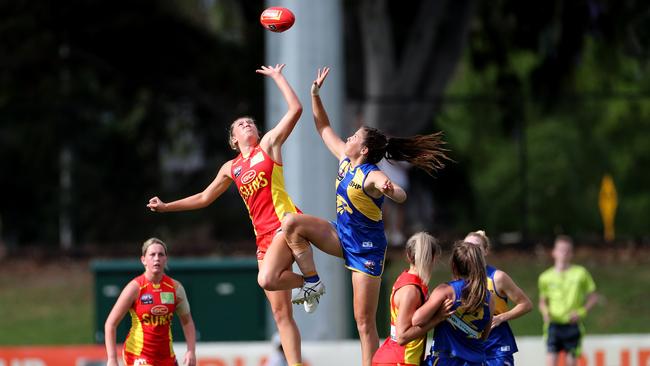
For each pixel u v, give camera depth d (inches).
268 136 1270.9
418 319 1246.3
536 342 2233.0
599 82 4429.1
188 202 1330.0
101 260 3484.3
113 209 3767.2
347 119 3710.6
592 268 3280.0
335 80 2075.5
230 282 2353.6
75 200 3740.2
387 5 3794.3
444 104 3981.3
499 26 3754.9
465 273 1269.7
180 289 1512.1
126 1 3890.3
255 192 1262.3
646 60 3695.9
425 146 1274.6
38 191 3799.2
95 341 2304.4
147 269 1491.1
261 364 2101.4
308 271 1236.5
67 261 3499.0
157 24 3978.8
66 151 3786.9
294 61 2060.8
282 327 1307.8
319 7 2058.3
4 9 3791.8
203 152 4180.6
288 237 1226.0
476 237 1494.8
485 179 4672.7
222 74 4025.6
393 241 3521.2
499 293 1515.7
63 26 3850.9
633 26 3449.8
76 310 3061.0
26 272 3405.5
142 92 4101.9
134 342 1494.8
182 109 4062.5
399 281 1283.2
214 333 2343.8
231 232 3806.6
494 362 1508.4
